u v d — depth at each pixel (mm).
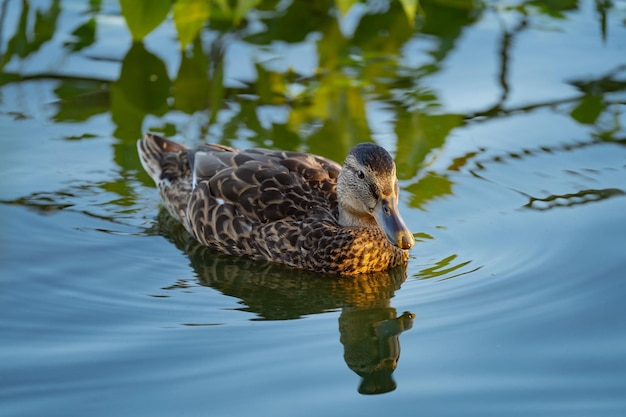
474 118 16078
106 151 15188
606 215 13539
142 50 17938
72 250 12992
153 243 13367
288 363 10453
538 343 10766
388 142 15336
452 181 14500
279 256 13141
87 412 9461
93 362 10398
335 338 11062
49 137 15406
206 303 11930
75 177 14625
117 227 13648
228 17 19047
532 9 19922
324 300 12195
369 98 16594
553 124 15977
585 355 10469
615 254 12609
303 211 13227
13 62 17391
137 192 14523
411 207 13945
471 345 10789
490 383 9992
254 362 10461
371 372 10289
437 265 12727
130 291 12141
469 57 18000
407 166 14805
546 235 13164
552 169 14781
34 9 19062
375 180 12438
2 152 14977
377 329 11305
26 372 10180
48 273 12406
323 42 18406
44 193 14211
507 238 13164
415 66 17703
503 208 13875
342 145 15188
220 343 10898
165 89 16781
